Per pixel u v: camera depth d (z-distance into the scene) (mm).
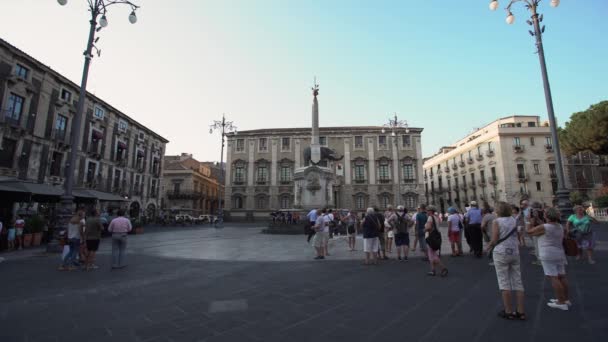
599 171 46000
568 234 7996
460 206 56969
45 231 17031
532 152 46562
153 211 43312
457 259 9477
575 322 4066
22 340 3781
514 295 5449
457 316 4418
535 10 11359
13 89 23516
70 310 4914
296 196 22578
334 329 4023
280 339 3727
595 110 30812
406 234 9789
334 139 50656
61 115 27891
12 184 15797
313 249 12648
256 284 6531
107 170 34094
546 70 10969
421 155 49312
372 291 5863
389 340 3650
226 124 33906
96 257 11070
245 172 50938
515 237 4391
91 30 11828
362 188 48938
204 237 19844
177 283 6715
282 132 51250
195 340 3730
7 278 7355
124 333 3969
